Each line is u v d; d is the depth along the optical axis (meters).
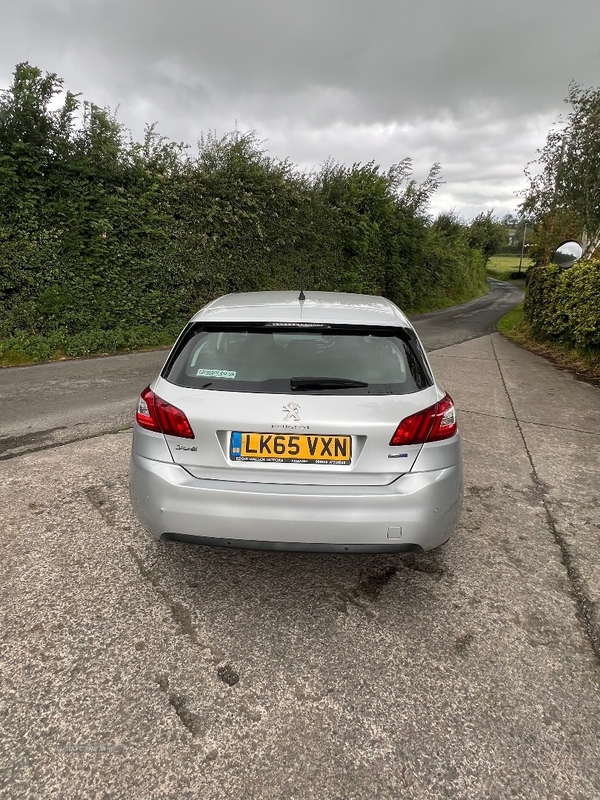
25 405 6.27
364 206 22.05
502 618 2.54
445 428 2.46
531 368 10.10
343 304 2.88
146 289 11.62
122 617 2.46
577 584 2.84
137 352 10.77
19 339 9.38
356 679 2.13
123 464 4.34
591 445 5.24
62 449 4.70
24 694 1.99
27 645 2.25
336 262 19.84
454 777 1.72
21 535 3.16
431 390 2.50
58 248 9.78
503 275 78.06
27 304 9.52
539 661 2.25
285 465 2.32
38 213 9.51
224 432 2.34
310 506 2.28
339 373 2.40
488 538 3.32
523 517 3.62
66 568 2.83
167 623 2.43
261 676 2.13
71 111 9.78
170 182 11.75
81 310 10.38
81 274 10.26
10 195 9.07
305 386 2.35
